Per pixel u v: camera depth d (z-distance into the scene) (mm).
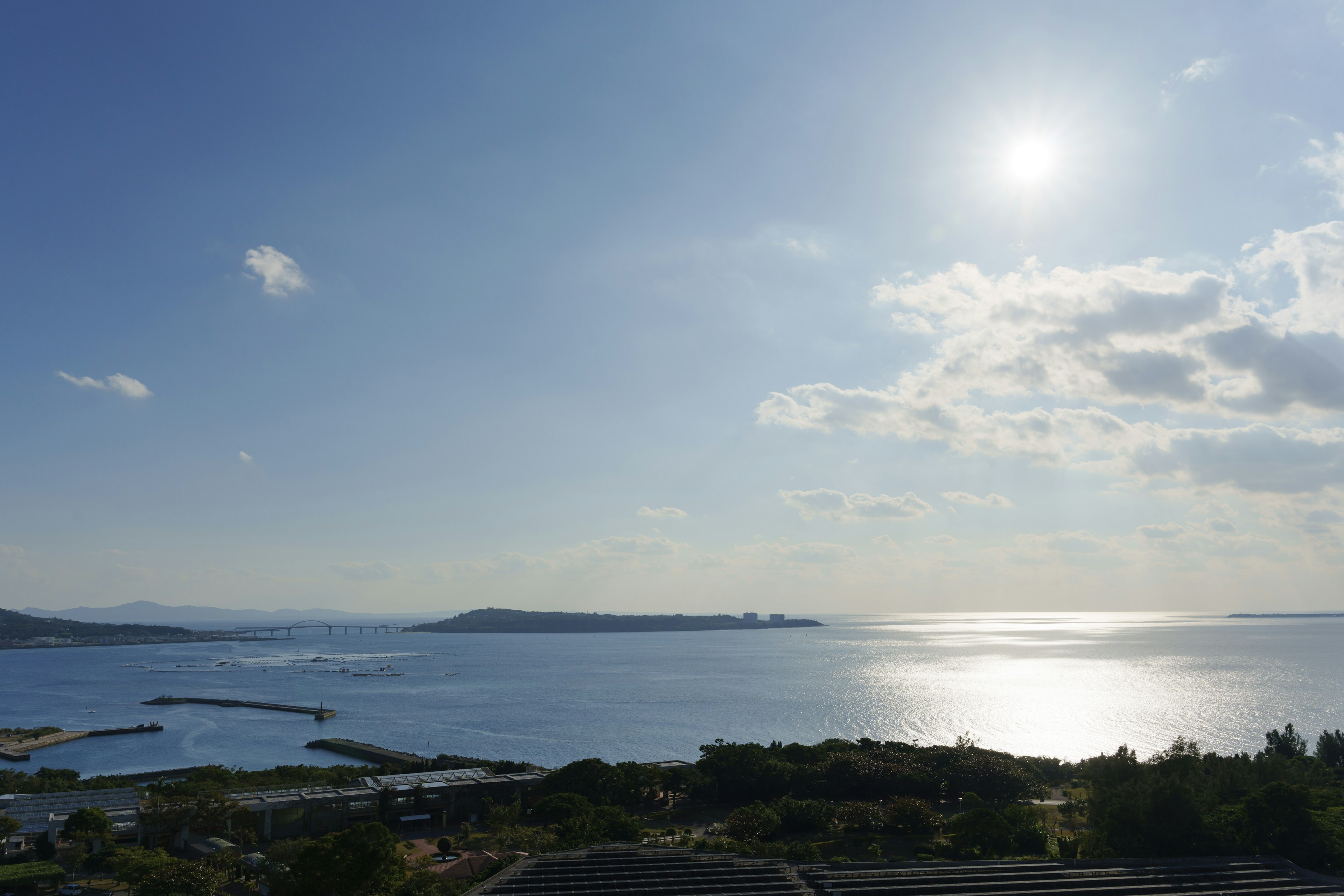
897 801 149125
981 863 117312
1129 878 109812
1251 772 163000
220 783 194875
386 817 162000
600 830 138375
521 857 121875
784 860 118688
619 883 102562
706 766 185250
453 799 171625
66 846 141875
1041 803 175625
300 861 100688
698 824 162375
